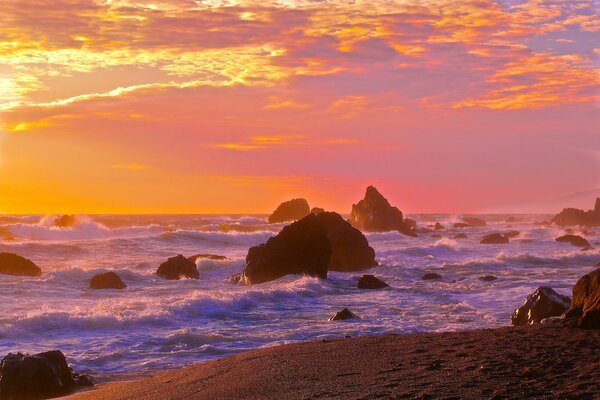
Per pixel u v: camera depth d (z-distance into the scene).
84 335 19.84
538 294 19.44
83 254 47.16
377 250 54.94
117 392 12.13
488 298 27.44
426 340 13.73
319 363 12.23
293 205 100.75
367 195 80.75
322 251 36.31
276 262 35.50
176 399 10.66
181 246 54.75
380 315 23.42
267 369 12.15
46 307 24.30
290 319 22.80
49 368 13.98
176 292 30.62
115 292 29.83
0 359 16.84
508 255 46.62
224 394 10.55
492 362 10.82
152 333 20.16
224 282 35.31
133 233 70.31
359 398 9.06
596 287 14.94
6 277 31.70
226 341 19.06
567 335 13.22
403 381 9.95
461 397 8.66
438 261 47.44
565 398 8.31
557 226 110.31
